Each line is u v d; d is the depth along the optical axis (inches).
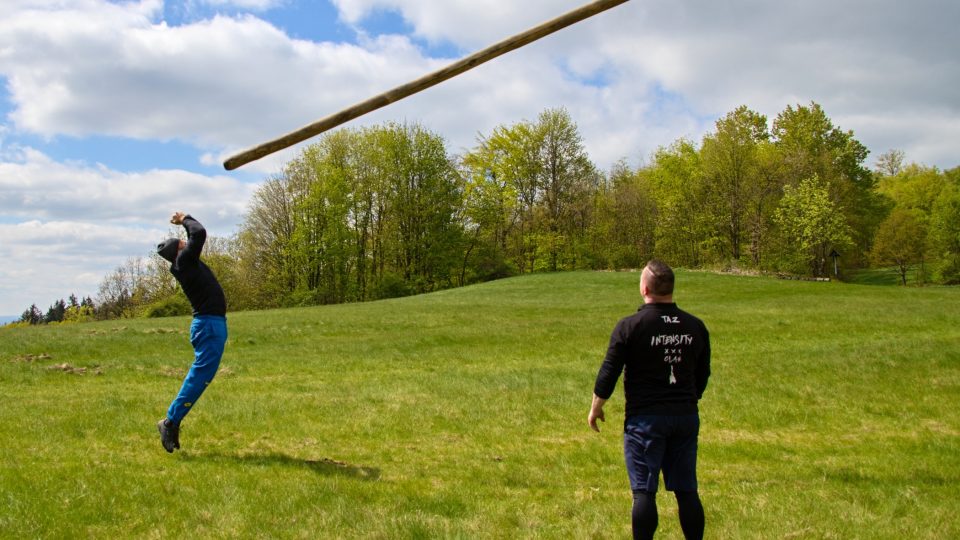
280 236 2306.8
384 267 2564.0
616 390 494.6
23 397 433.4
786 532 203.9
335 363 641.0
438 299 1480.1
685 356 178.5
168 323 990.4
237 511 211.8
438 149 2418.8
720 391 494.6
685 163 2647.6
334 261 2295.8
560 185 2476.6
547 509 229.8
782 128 2539.4
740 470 302.8
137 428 333.4
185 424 352.5
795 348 699.4
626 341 179.0
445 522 207.5
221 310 290.0
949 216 2645.2
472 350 742.5
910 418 424.5
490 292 1641.2
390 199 2412.6
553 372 576.7
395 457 309.6
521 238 2682.1
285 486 239.6
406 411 410.9
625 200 2586.1
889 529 206.5
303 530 197.6
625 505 236.2
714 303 1242.0
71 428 328.5
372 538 193.0
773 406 447.8
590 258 2522.1
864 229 2632.9
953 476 288.7
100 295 2684.5
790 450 346.9
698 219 2390.5
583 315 1103.0
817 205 2116.1
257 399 429.7
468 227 2581.2
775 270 2048.5
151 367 597.6
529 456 320.8
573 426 390.0
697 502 176.7
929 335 774.5
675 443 179.3
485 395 470.0
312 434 347.9
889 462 319.0
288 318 1034.7
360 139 2425.0
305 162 2293.3
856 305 1131.9
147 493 223.6
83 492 220.4
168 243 281.3
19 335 792.3
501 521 212.8
